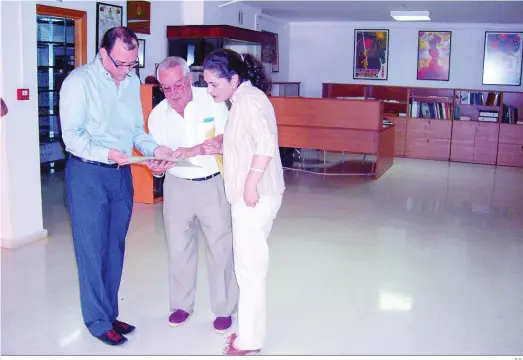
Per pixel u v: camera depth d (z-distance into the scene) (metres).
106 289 3.06
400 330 3.25
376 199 6.75
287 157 9.01
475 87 11.63
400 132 10.37
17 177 4.54
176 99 2.98
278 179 2.76
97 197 2.85
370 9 9.98
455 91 10.13
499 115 9.80
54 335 3.10
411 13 9.94
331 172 8.56
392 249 4.80
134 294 3.69
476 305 3.64
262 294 2.80
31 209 4.70
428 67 11.82
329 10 10.25
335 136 8.18
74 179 2.83
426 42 11.74
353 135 8.08
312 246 4.83
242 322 2.83
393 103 10.70
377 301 3.67
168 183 3.10
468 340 3.14
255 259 2.75
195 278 3.28
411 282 4.03
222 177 3.04
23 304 3.49
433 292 3.85
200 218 3.09
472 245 4.98
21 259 4.29
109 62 2.75
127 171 3.01
